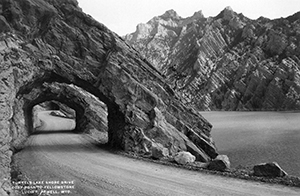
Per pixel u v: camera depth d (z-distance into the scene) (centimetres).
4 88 1245
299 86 12238
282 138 4481
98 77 2527
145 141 2380
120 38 2855
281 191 1018
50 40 2398
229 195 1010
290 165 2747
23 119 3316
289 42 14988
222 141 4541
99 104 4816
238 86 15238
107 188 1183
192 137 2795
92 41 2567
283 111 11531
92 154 2175
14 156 2109
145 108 2559
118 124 2608
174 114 2850
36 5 2225
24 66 2106
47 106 9238
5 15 2103
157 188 1149
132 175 1405
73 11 2509
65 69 2450
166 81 2969
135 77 2638
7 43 1956
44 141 3200
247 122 7888
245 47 18612
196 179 1272
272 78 13575
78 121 4894
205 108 16275
